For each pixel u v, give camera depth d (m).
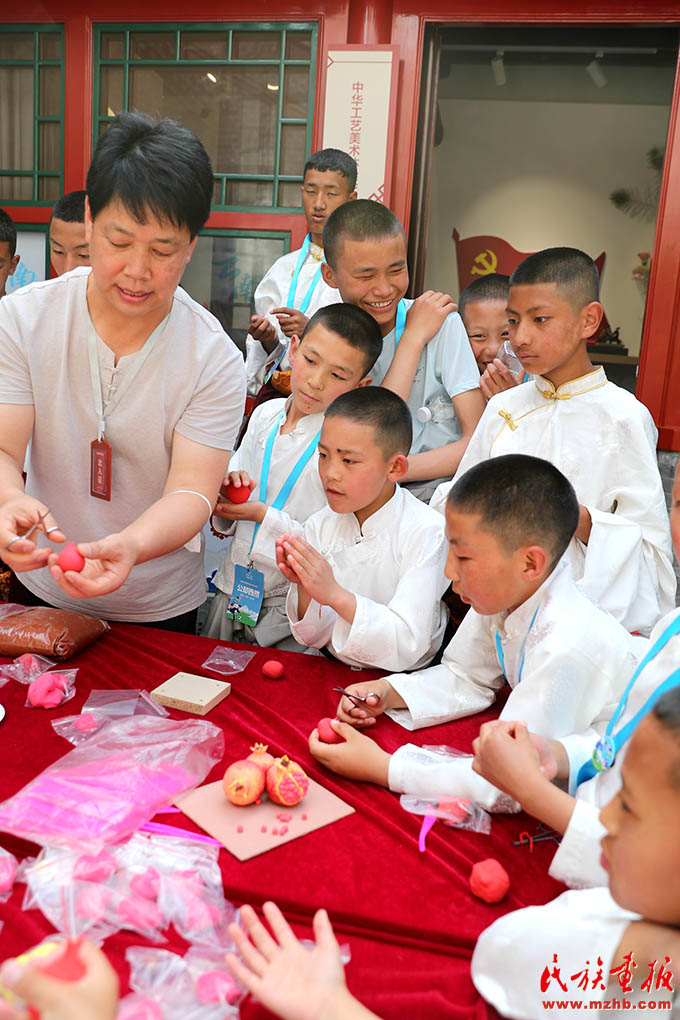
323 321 1.92
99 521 1.67
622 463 1.78
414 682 1.42
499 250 6.48
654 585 1.75
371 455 1.59
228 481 1.84
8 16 3.75
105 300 1.44
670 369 3.71
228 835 1.07
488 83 5.98
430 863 1.05
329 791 1.19
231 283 3.88
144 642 1.63
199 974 0.85
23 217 3.97
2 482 1.42
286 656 1.63
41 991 0.63
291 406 2.08
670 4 3.46
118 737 1.25
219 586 2.07
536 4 3.51
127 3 3.66
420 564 1.60
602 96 6.01
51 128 3.89
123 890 0.95
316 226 3.16
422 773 1.18
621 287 6.35
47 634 1.52
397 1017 0.84
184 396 1.54
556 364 1.78
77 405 1.55
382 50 3.49
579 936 0.81
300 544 1.52
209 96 3.74
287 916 0.98
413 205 3.84
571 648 1.24
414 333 2.16
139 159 1.23
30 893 0.94
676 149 3.56
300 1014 0.78
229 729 1.33
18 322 1.48
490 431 1.92
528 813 1.10
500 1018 0.84
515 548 1.23
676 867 0.70
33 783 1.13
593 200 6.29
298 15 3.56
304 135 3.69
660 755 0.70
